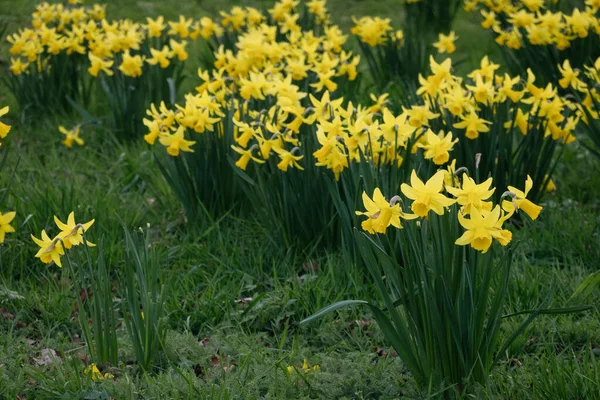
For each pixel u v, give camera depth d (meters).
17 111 11.10
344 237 6.30
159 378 4.82
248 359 5.05
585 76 9.55
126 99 9.73
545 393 4.57
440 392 4.45
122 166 8.96
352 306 5.91
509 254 4.30
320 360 5.13
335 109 6.64
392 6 17.34
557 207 7.56
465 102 6.78
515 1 12.29
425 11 14.16
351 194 6.21
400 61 11.35
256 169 6.75
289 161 6.46
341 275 6.29
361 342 5.50
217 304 6.00
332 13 16.80
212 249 7.05
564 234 7.00
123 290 5.18
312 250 6.65
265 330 5.89
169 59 10.60
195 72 12.40
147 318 5.03
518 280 6.00
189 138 7.40
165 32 11.18
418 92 7.29
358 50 13.76
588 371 4.67
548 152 7.39
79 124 10.02
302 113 6.68
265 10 12.12
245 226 7.31
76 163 9.12
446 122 7.15
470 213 3.92
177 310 5.97
